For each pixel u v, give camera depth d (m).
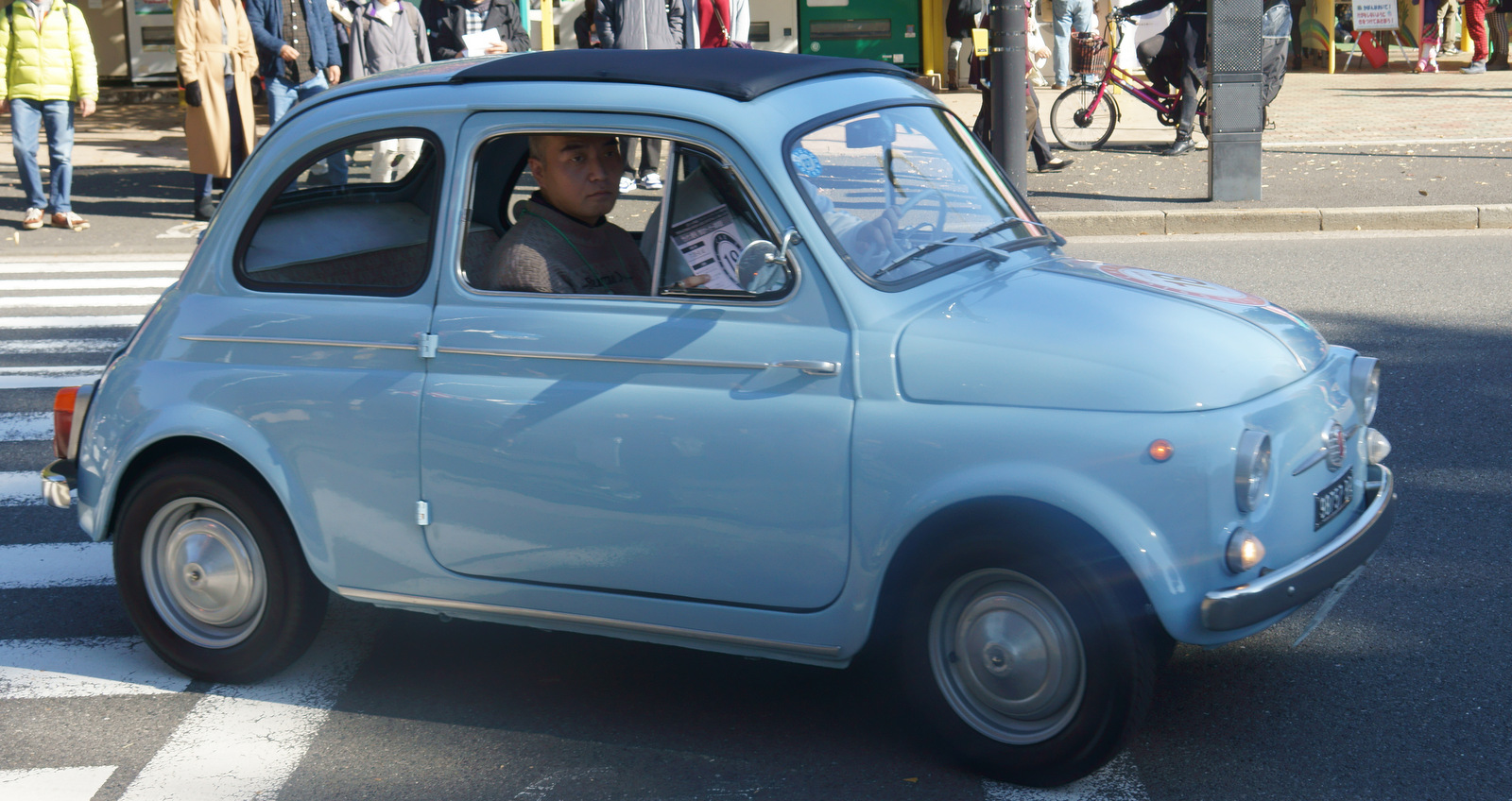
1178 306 3.70
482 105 3.92
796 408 3.54
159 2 22.88
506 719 4.10
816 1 22.41
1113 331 3.47
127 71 23.08
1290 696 4.07
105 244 12.57
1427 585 4.81
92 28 22.88
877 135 3.99
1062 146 15.30
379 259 4.09
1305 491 3.50
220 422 4.11
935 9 22.27
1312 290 9.41
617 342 3.71
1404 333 8.17
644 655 4.54
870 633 3.64
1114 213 11.98
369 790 3.71
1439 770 3.64
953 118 4.50
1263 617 3.30
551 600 3.87
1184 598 3.24
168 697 4.31
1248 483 3.24
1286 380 3.55
